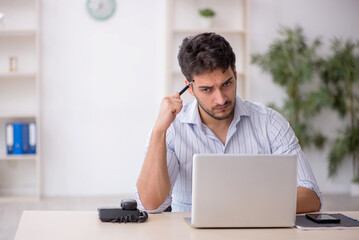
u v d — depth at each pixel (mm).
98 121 5297
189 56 1821
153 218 1728
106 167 5320
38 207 4613
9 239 3486
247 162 1566
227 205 1566
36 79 5008
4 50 5191
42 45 5207
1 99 5215
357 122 5324
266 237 1485
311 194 1859
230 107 1881
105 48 5277
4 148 5238
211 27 5176
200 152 2066
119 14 5277
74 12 5223
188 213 1830
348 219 1720
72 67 5250
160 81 5328
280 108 5250
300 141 5141
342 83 5410
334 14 5453
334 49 5402
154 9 5305
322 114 5461
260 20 5395
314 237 1490
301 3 5426
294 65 5141
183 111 2115
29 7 5176
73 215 1744
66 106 5254
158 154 1873
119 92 5312
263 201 1577
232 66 1844
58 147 5262
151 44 5316
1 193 5227
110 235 1488
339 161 5293
